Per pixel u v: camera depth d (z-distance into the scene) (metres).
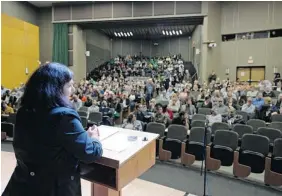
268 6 10.60
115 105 7.61
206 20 10.84
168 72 15.87
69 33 12.30
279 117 5.50
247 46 11.27
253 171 3.50
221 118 5.60
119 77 15.41
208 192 3.08
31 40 11.94
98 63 17.38
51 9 13.25
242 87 9.13
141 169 1.30
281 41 10.53
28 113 1.02
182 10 10.83
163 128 4.56
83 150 0.98
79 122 1.03
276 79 9.95
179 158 4.28
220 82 10.30
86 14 11.80
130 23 11.88
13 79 10.73
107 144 1.28
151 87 10.02
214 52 11.40
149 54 20.53
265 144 3.62
